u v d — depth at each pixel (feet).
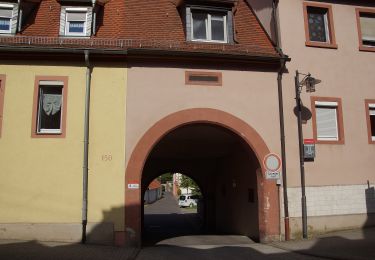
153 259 31.99
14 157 38.91
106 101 40.88
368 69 48.24
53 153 39.32
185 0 45.24
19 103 39.83
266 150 43.34
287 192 42.98
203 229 76.13
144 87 41.75
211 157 72.54
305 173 43.86
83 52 40.29
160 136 41.14
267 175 42.75
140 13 45.80
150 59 42.16
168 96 42.04
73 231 38.27
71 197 38.75
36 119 39.81
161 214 127.95
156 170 75.77
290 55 46.01
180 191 245.04
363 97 47.39
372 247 34.35
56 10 45.11
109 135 40.27
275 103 44.47
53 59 40.83
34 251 32.14
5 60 40.47
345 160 45.29
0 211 38.04
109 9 45.80
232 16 46.37
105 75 41.37
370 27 50.06
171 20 46.16
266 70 44.96
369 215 44.96
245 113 43.50
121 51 40.65
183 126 42.70
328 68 46.88
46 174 38.93
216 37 46.37
